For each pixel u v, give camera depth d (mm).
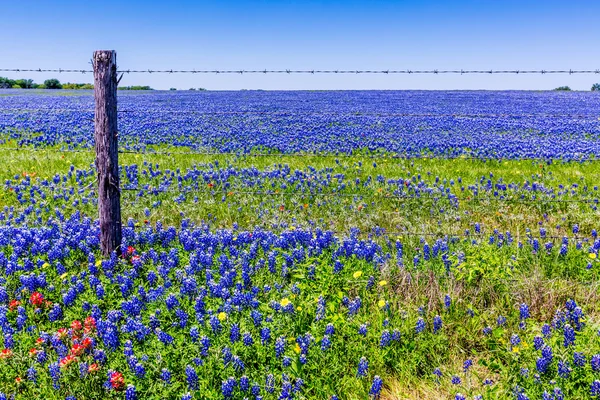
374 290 5773
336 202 9320
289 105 34000
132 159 13492
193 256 6254
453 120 24750
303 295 5574
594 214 8422
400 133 19641
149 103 36062
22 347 4742
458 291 5613
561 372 4262
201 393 4109
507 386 4320
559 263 6406
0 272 6172
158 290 5535
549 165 12898
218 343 4723
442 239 7383
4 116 25703
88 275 6086
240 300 5328
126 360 4484
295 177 10945
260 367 4473
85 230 7238
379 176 10969
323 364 4504
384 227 8266
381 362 4559
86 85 75375
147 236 7133
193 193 9820
